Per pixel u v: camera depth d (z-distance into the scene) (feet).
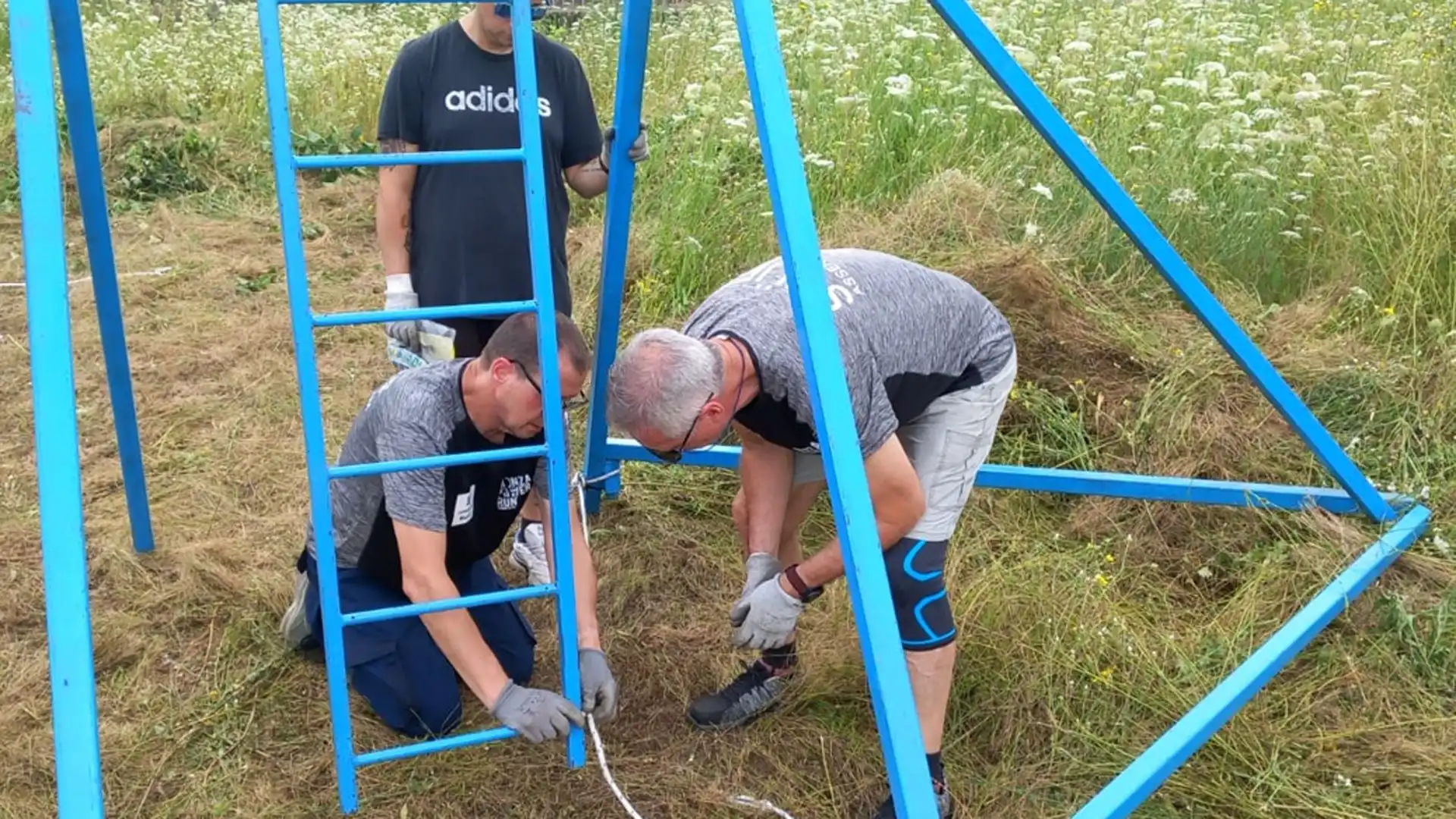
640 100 9.64
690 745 9.71
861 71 21.01
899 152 19.70
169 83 25.55
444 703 9.56
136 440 11.06
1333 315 15.25
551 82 10.85
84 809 5.80
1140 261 16.51
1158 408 13.71
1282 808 8.87
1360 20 22.35
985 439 8.66
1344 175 16.31
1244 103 17.34
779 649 9.86
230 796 9.10
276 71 6.98
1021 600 10.79
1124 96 18.98
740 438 9.41
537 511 11.51
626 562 12.03
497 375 8.10
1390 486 12.37
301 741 9.66
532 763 9.42
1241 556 11.78
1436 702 9.91
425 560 8.18
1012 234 17.40
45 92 6.50
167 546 12.00
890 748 6.19
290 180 7.06
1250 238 16.55
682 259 17.57
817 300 6.38
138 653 10.57
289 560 11.86
